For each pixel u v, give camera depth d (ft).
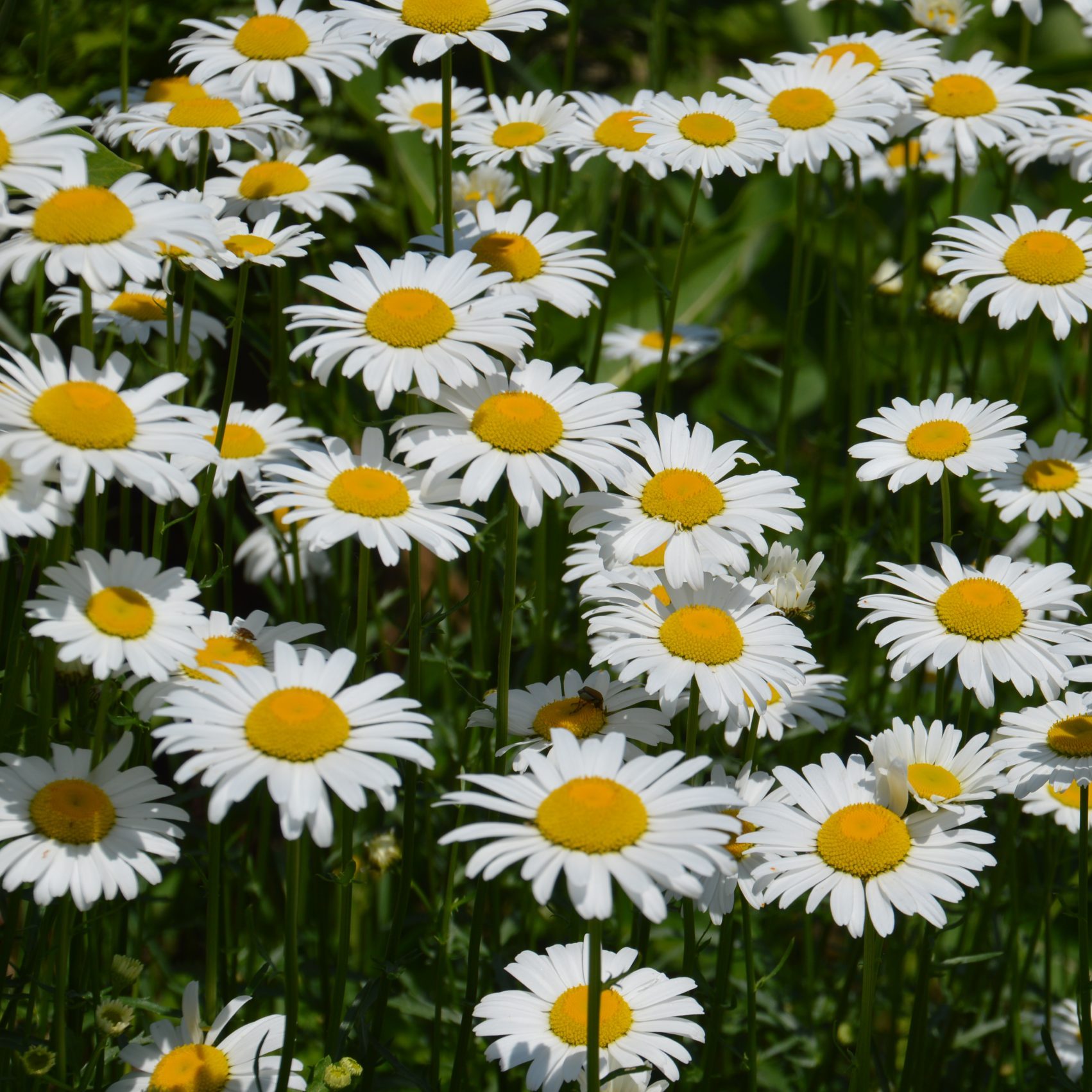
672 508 11.62
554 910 11.82
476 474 10.84
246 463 13.98
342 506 10.95
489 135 17.28
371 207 22.84
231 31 14.34
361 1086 12.00
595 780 8.32
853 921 9.84
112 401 9.78
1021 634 12.06
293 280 18.54
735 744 13.47
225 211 14.39
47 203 10.09
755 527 11.58
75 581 9.92
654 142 15.03
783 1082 15.31
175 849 9.87
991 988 16.39
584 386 11.69
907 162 17.71
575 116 17.08
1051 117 16.79
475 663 14.32
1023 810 12.92
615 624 11.35
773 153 14.93
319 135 21.36
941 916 9.76
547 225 14.03
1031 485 14.88
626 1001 10.53
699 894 7.88
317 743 8.78
